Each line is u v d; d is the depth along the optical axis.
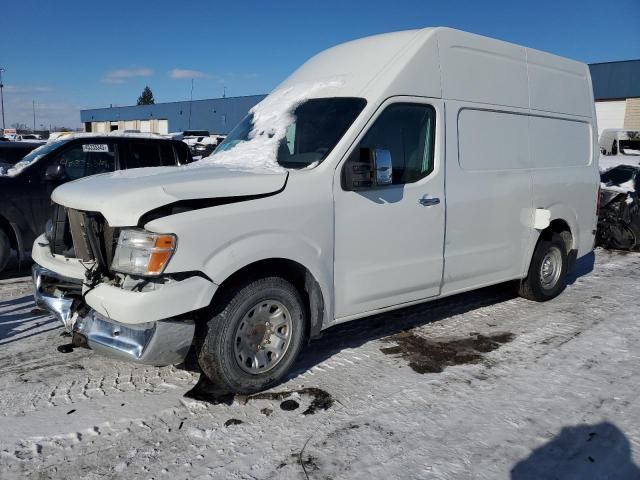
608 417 3.66
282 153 4.35
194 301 3.37
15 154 8.69
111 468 3.00
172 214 3.34
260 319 3.77
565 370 4.40
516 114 5.50
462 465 3.11
